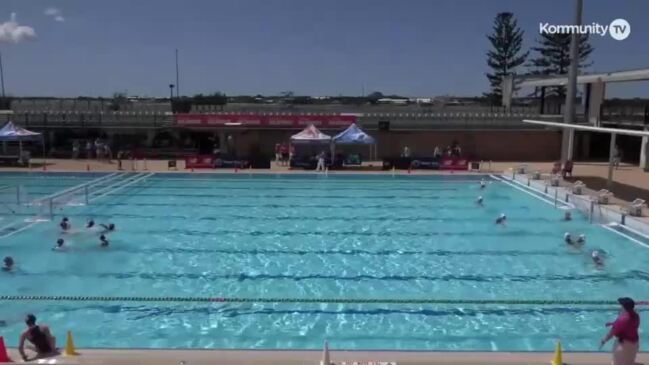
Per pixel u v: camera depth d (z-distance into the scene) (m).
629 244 15.62
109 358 7.79
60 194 22.16
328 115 34.97
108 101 54.66
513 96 50.47
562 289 12.05
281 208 20.70
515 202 21.80
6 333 9.75
